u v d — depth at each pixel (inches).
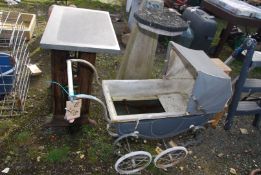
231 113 63.5
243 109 64.6
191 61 49.6
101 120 60.1
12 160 48.3
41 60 77.3
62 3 114.7
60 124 55.0
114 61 83.5
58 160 49.5
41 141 52.6
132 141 56.2
